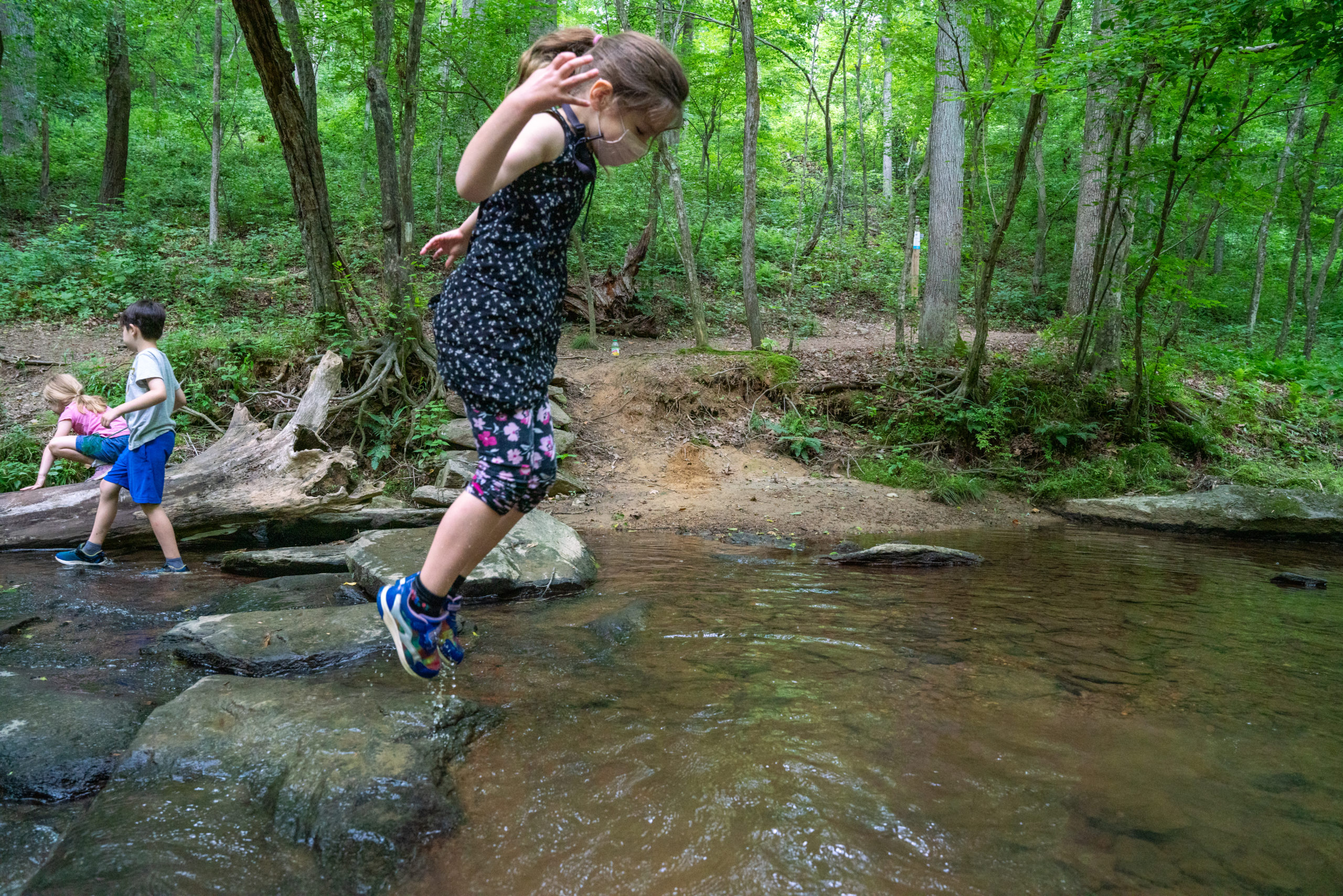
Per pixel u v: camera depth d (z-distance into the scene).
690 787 1.89
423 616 1.72
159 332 4.48
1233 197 7.18
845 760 2.03
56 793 1.99
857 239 16.92
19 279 9.73
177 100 16.03
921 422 8.26
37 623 3.34
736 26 12.27
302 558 4.50
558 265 1.76
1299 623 3.56
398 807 1.81
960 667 2.79
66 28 13.91
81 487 5.22
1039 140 16.31
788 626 3.29
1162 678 2.73
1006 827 1.74
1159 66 6.45
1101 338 9.20
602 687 2.57
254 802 1.87
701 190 15.94
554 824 1.76
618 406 7.93
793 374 8.67
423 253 1.91
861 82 16.59
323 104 18.25
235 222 13.36
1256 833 1.73
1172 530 6.55
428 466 6.56
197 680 2.72
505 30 9.46
